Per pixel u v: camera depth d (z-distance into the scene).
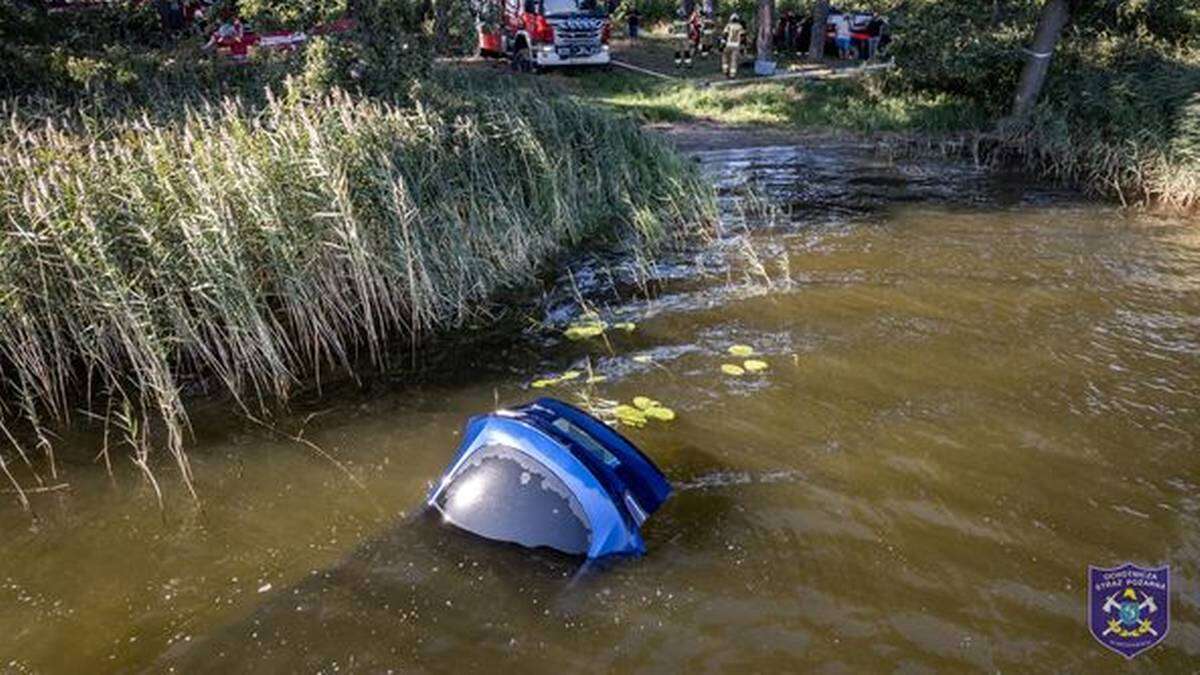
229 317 7.35
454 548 4.92
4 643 4.66
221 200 7.53
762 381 7.44
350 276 8.60
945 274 10.04
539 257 10.53
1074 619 4.68
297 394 7.55
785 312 8.95
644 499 5.21
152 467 6.43
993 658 4.39
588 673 4.18
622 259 10.60
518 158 11.02
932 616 4.67
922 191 13.76
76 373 7.70
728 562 5.01
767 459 6.21
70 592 5.08
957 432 6.61
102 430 6.96
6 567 5.33
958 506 5.68
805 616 4.62
